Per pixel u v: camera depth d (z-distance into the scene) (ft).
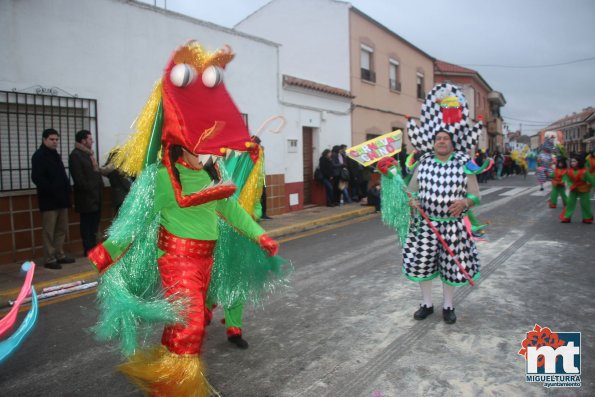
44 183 22.31
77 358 13.15
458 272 14.48
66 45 25.43
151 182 9.84
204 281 10.36
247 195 13.07
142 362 9.11
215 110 10.16
